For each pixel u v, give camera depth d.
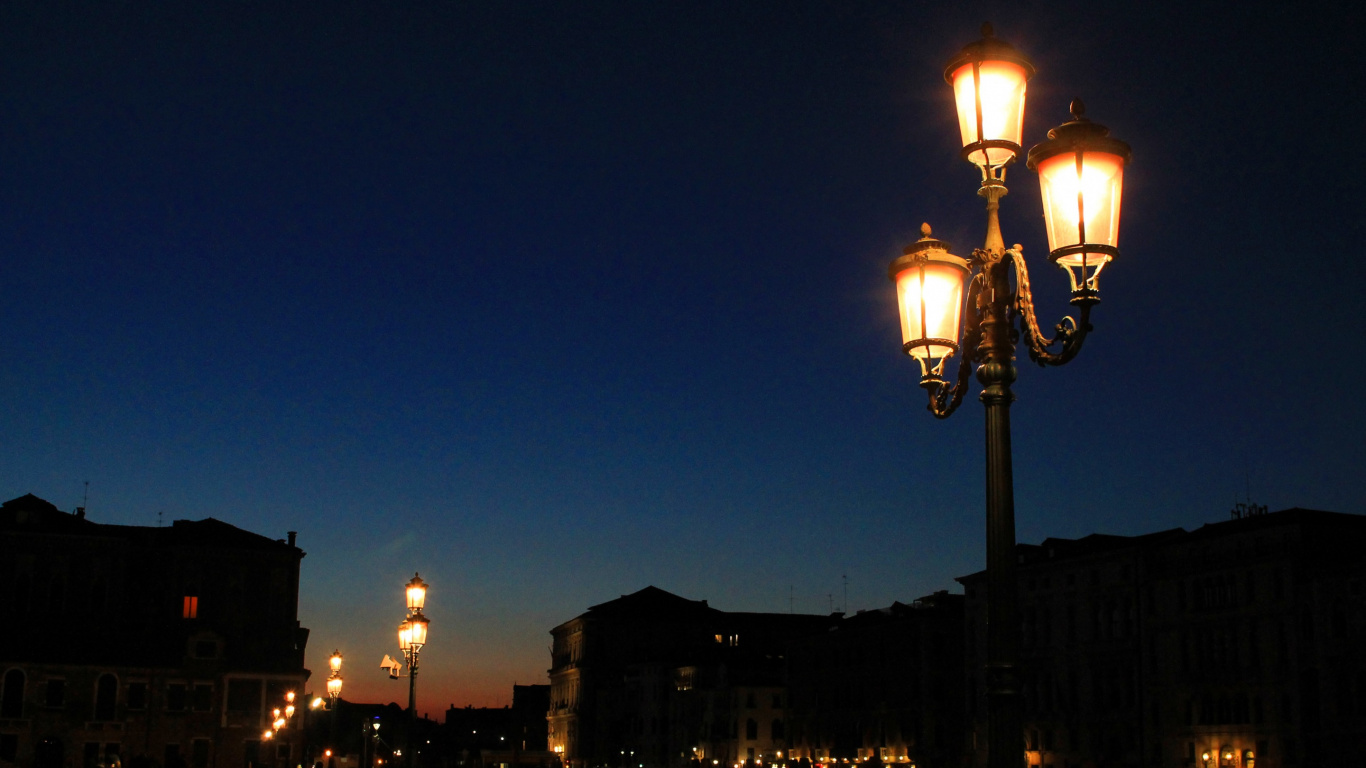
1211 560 74.44
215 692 86.69
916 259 10.50
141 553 93.62
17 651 83.25
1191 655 74.88
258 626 93.88
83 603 91.25
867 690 105.12
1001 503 9.48
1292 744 67.25
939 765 95.38
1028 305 9.31
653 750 126.94
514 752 148.12
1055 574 87.44
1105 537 87.81
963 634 98.56
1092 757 81.38
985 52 9.42
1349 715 64.12
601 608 146.88
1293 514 70.38
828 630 113.00
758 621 148.62
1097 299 8.90
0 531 90.19
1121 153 8.95
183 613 92.44
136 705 84.62
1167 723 75.88
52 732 82.12
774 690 119.44
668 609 147.75
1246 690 70.81
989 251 9.87
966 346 10.27
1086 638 83.56
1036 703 87.69
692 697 121.75
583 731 140.38
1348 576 65.56
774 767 114.75
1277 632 69.25
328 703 65.38
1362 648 63.91
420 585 36.78
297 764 85.75
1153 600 78.44
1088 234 8.78
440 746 171.38
